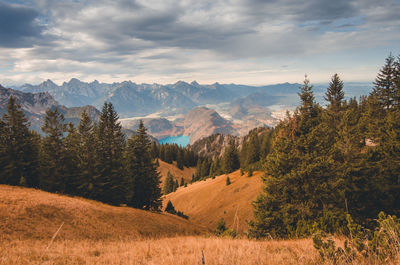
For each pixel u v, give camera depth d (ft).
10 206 72.64
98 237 71.97
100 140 148.05
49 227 67.87
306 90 62.44
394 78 107.55
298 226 37.58
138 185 152.87
